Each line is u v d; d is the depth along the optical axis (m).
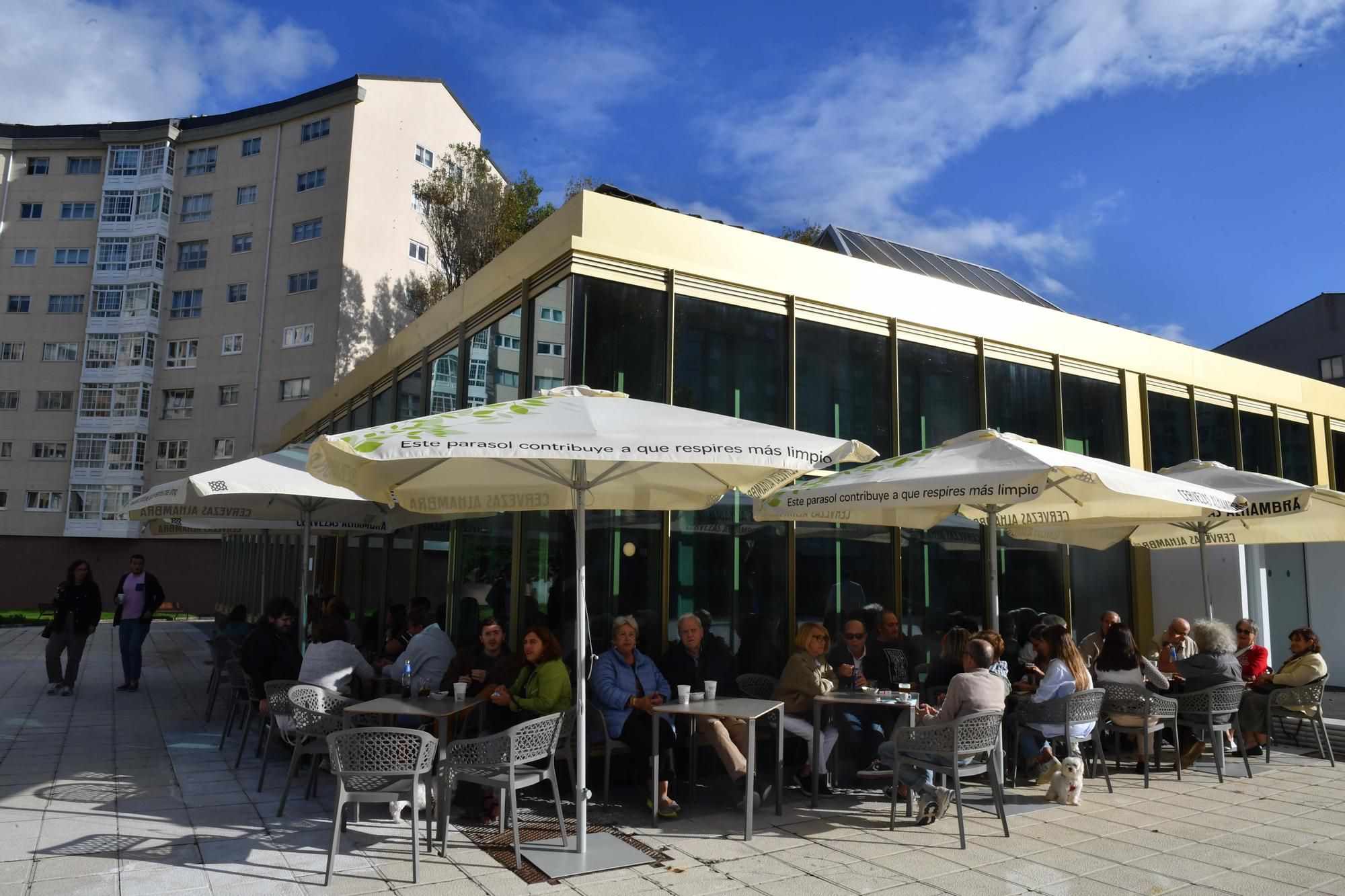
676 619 8.05
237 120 42.44
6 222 44.06
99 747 8.70
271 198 41.25
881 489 6.73
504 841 5.84
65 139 44.00
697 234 8.77
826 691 7.16
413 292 38.03
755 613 8.59
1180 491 6.96
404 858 5.44
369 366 14.31
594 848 5.70
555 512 7.92
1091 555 11.63
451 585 9.93
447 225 37.25
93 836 5.78
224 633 10.36
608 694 6.72
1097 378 12.08
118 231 43.16
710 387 8.66
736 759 6.66
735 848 5.77
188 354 42.00
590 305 8.02
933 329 10.48
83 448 41.84
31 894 4.73
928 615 9.80
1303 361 35.00
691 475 6.46
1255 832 6.23
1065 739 7.32
